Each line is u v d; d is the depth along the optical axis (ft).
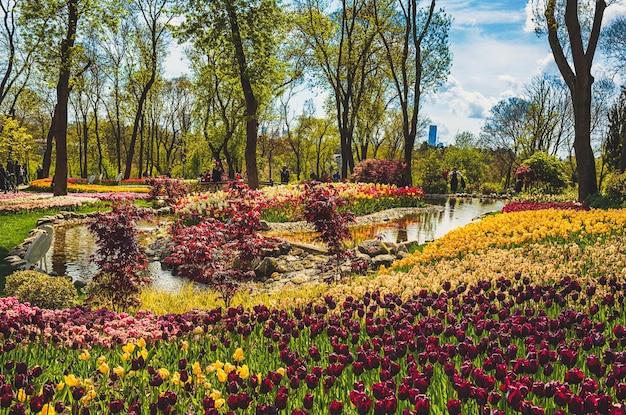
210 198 59.36
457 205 97.60
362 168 106.32
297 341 16.89
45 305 25.39
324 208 33.04
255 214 30.86
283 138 229.86
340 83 130.21
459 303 20.01
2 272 35.29
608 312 17.97
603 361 13.25
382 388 10.41
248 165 87.66
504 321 16.87
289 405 11.77
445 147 220.64
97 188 113.29
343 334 15.88
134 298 27.61
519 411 10.19
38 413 11.10
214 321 18.15
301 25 119.65
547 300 18.74
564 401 9.91
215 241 28.91
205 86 141.79
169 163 214.28
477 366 14.05
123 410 11.73
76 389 11.53
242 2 82.58
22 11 78.13
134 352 16.17
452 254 33.47
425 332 15.58
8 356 15.57
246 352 15.89
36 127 210.18
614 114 120.06
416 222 66.59
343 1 116.57
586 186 66.28
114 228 26.03
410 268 32.42
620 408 9.45
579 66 65.10
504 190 144.25
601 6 65.21
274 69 90.74
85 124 188.75
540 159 117.60
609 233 34.53
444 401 11.78
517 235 36.17
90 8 80.89
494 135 198.29
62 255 44.42
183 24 85.56
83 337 17.42
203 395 12.45
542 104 187.01
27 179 156.25
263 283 36.68
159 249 46.24
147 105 169.89
